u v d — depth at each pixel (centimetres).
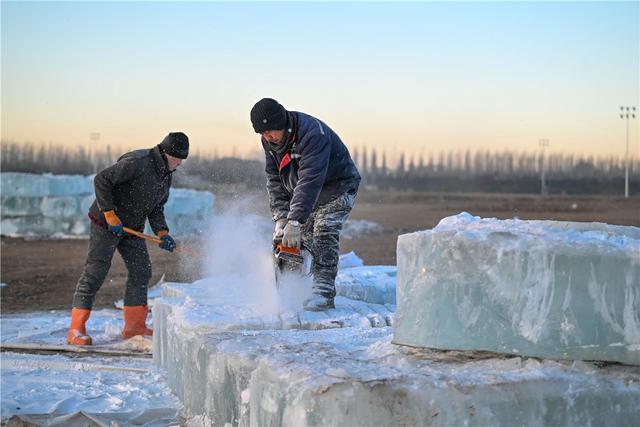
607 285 268
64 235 2259
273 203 534
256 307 483
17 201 2261
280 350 316
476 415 254
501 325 277
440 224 308
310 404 253
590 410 259
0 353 625
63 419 413
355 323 451
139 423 416
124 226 673
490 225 295
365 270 706
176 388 463
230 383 322
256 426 287
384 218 4434
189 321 432
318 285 504
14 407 455
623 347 266
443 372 269
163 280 1155
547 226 290
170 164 666
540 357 273
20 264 1717
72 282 1413
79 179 2292
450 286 286
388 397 251
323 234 512
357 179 536
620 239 278
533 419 256
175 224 1959
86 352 627
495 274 279
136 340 649
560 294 271
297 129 499
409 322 296
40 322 792
